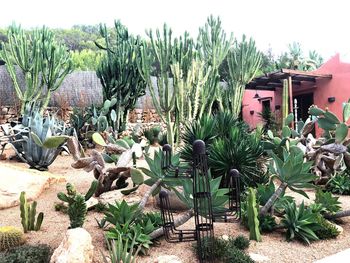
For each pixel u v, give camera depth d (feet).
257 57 45.39
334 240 12.92
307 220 12.97
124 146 18.97
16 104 44.21
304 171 14.25
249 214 12.81
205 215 10.54
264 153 21.53
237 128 20.49
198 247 10.42
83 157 17.31
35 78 40.65
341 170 21.16
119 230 11.41
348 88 46.62
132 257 10.87
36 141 15.76
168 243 12.12
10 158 29.09
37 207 15.75
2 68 46.57
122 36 43.60
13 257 9.96
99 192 17.17
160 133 41.98
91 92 49.65
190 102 32.65
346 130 17.75
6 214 14.84
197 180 10.46
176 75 30.68
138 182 13.65
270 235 13.29
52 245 11.48
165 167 11.85
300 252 11.80
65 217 14.35
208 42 39.32
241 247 11.87
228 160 17.30
